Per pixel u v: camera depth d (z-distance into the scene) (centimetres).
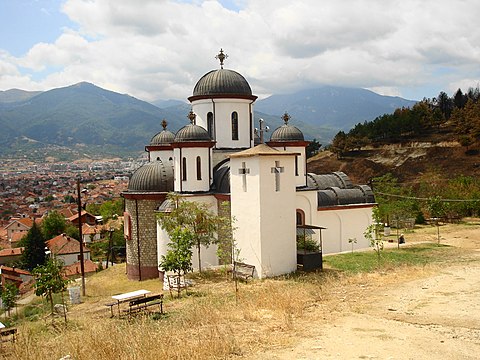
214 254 3331
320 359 1241
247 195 2808
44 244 7231
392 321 1653
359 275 2614
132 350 1310
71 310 2606
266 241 2731
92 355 1310
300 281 2555
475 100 14175
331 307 1897
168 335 1491
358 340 1411
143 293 2242
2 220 12225
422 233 4906
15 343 1608
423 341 1387
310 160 11662
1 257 7756
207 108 3716
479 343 1358
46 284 2266
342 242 3844
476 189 6562
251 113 3806
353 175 10025
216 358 1270
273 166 2764
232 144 3716
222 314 1798
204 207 3173
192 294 2455
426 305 1883
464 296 2014
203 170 3372
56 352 1409
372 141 11431
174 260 2523
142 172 3575
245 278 2720
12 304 3559
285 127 3806
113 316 2184
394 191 6544
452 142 10012
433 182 8212
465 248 3797
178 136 3384
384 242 4156
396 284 2344
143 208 3484
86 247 7200
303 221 3638
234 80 3738
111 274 3931
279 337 1465
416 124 11038
